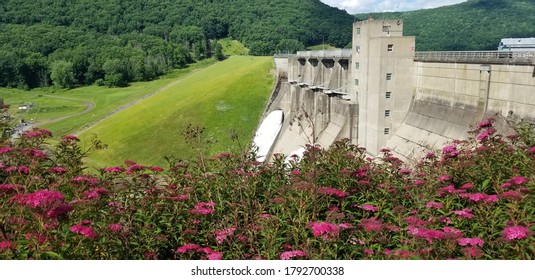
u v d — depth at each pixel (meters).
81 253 12.02
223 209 15.55
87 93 157.00
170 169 18.61
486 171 17.38
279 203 15.20
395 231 13.88
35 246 11.23
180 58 184.88
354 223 15.99
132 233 13.38
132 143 80.06
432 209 15.46
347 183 17.33
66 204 12.32
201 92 96.69
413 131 45.03
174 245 14.28
